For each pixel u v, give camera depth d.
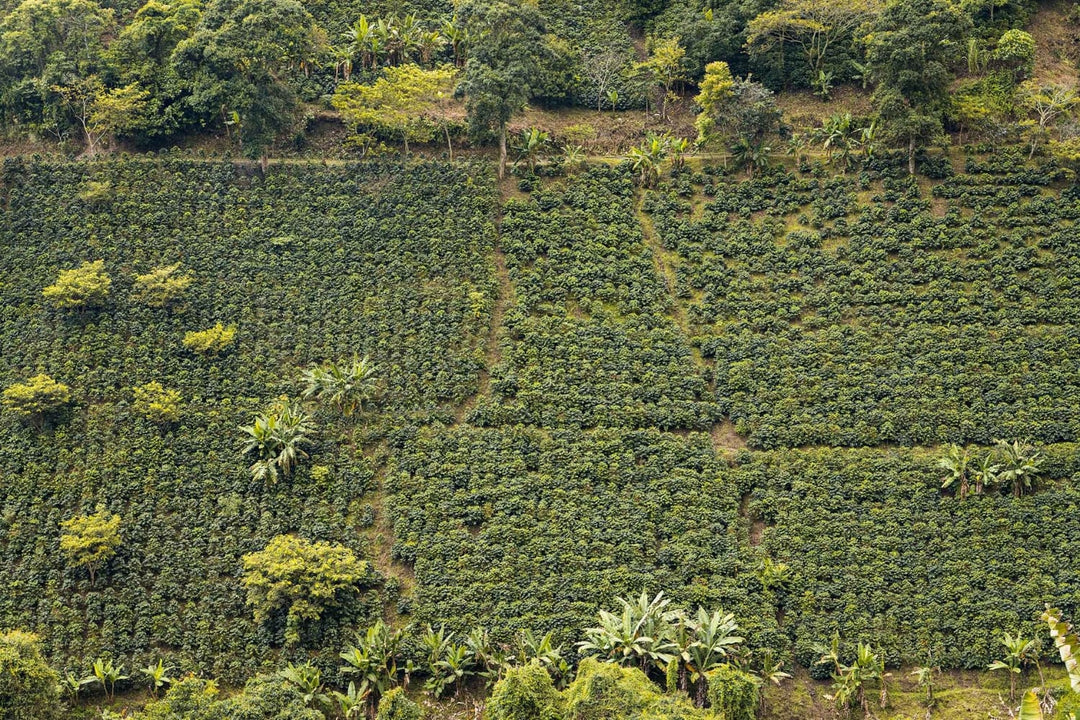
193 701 72.94
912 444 87.69
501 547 82.81
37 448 86.88
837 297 94.12
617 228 99.00
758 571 81.94
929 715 76.81
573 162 103.31
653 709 69.00
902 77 100.06
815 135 104.69
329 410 89.31
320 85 109.31
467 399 90.19
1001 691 77.88
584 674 72.62
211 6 104.94
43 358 91.12
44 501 84.81
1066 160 99.88
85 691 78.00
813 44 109.81
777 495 85.31
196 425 88.25
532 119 109.00
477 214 98.81
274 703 74.44
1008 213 97.81
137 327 92.62
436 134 105.62
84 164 101.88
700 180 102.38
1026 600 80.38
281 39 102.31
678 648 76.19
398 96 102.38
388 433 88.19
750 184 101.31
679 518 84.12
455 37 111.62
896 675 78.94
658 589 81.31
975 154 102.25
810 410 89.06
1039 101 103.38
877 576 81.69
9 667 69.88
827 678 78.81
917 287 94.69
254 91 101.12
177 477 85.94
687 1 115.38
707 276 96.06
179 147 104.62
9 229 98.38
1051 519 83.25
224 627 80.25
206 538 83.62
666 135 107.56
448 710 77.12
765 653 78.44
